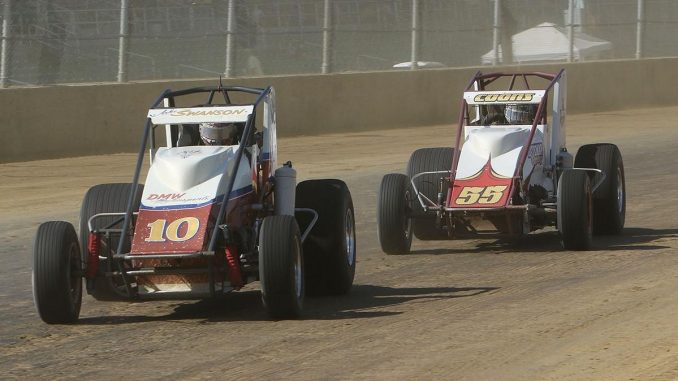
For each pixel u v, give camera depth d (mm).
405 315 23906
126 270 23250
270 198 26812
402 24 81125
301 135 71375
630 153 60031
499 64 88062
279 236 22938
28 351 21641
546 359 19625
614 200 34750
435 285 27766
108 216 25234
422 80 78938
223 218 23266
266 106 26250
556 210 32344
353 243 27562
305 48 74812
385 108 76312
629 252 31625
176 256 22406
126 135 62656
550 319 22875
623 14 98062
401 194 32719
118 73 64562
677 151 60250
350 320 23531
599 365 19094
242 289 28266
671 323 22094
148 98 63656
